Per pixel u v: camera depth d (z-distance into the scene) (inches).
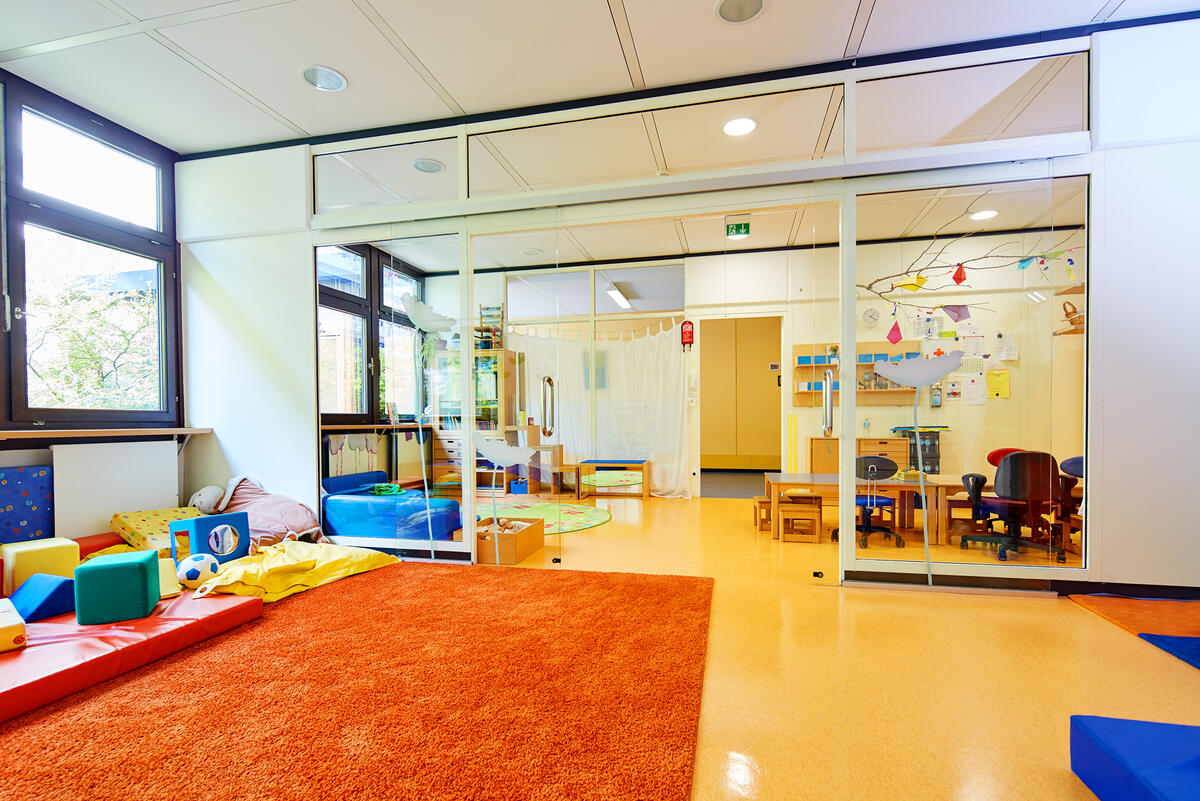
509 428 169.5
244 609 94.7
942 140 128.3
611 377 257.6
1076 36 109.0
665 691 70.6
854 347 121.6
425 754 57.1
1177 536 106.7
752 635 91.8
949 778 54.9
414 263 149.0
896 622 97.7
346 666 78.2
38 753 57.3
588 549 152.9
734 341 405.1
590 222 135.3
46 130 127.6
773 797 52.1
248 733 61.1
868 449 139.5
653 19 105.4
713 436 408.8
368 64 119.3
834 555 145.4
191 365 158.6
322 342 154.8
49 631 81.0
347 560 126.8
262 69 120.5
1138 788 44.1
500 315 167.2
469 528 140.5
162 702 68.0
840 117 125.7
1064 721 65.3
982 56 112.4
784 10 102.8
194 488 158.9
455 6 101.1
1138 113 106.1
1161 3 101.4
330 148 148.9
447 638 88.4
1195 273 105.3
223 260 156.2
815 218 148.4
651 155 153.0
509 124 138.5
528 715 64.8
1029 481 124.6
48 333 128.0
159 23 104.7
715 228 210.1
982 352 133.9
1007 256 130.8
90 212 135.9
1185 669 78.4
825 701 70.0
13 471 116.5
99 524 131.6
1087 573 110.4
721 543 160.6
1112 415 108.8
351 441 159.6
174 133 147.2
